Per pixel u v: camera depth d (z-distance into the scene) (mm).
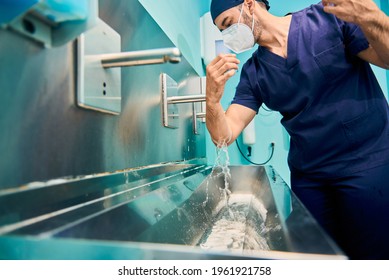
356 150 710
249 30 746
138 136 595
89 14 284
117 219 341
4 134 271
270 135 1600
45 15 275
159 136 724
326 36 697
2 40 268
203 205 686
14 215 277
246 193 946
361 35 651
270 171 851
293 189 919
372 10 514
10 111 278
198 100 721
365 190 686
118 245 195
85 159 404
